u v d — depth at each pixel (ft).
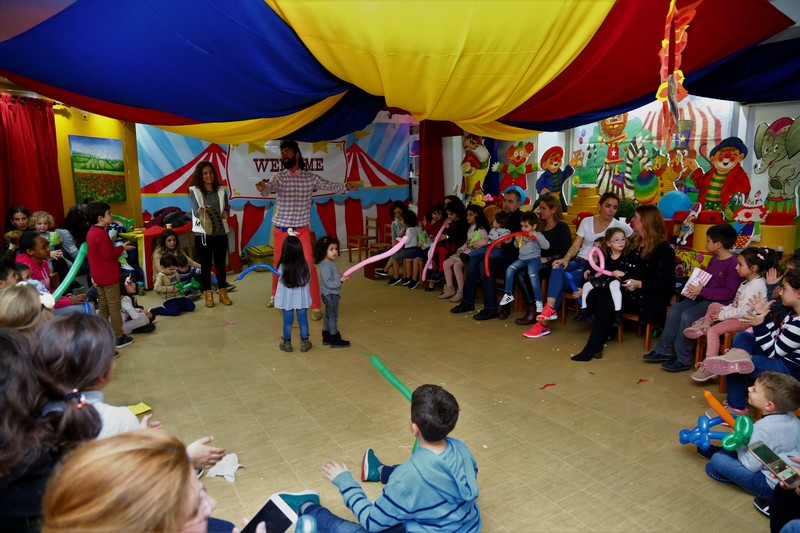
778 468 7.00
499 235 19.45
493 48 10.61
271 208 29.55
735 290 13.30
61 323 5.40
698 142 19.77
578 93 14.51
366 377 13.84
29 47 10.10
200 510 3.19
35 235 14.47
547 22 10.23
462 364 14.73
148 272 22.84
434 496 6.50
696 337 13.28
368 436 10.79
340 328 18.02
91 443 2.94
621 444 10.47
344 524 7.13
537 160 25.75
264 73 11.85
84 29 9.87
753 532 7.93
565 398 12.54
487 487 9.09
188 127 14.82
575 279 17.57
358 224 32.73
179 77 11.59
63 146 20.97
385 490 6.64
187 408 12.12
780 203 17.83
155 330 17.89
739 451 8.67
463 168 26.78
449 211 22.70
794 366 10.30
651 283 15.01
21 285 7.00
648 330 15.56
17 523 4.43
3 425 4.55
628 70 13.41
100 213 15.28
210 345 16.39
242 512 8.40
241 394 12.85
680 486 9.09
